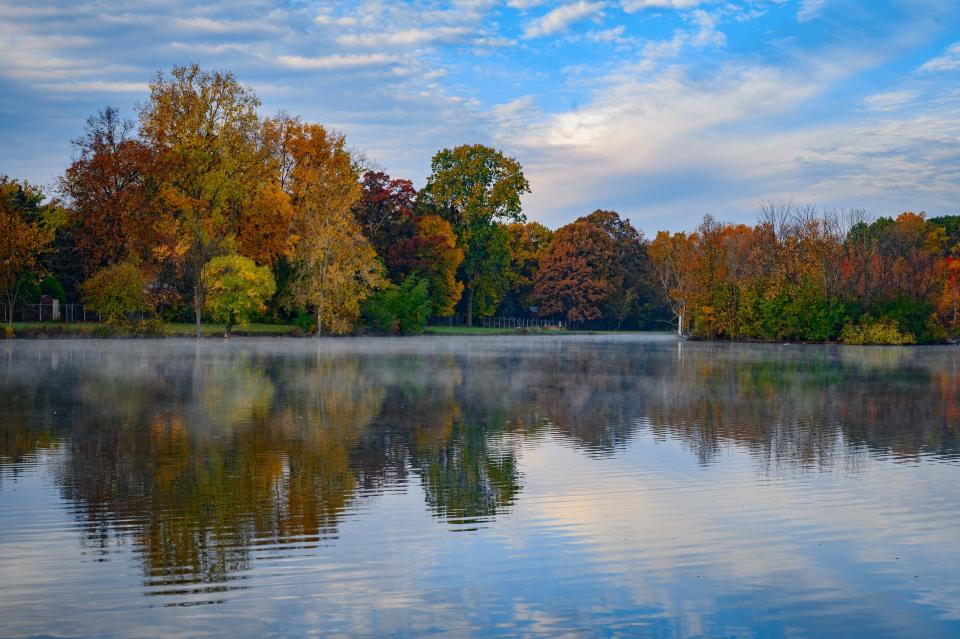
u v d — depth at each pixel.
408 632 7.34
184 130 69.75
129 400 24.30
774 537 10.27
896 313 77.62
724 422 20.45
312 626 7.45
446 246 93.50
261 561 9.21
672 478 13.70
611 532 10.46
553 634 7.35
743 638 7.32
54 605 7.89
